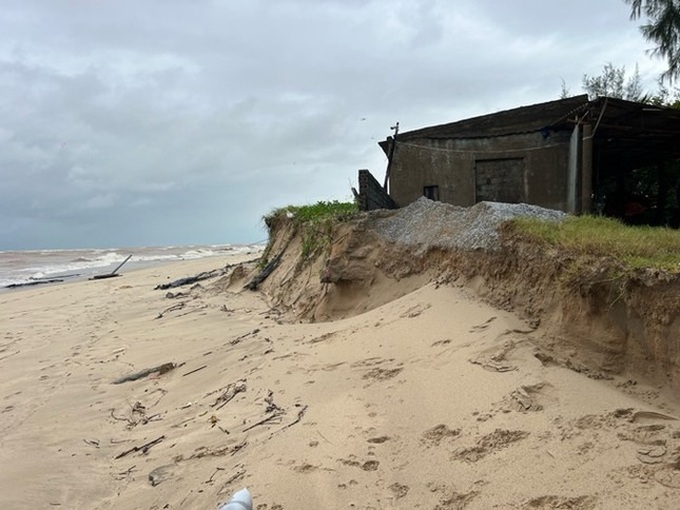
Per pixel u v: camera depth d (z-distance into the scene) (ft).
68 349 27.27
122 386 20.97
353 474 11.32
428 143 39.09
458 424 12.33
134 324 32.27
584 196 31.68
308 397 15.64
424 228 25.21
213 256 100.07
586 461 10.23
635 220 43.11
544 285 17.06
